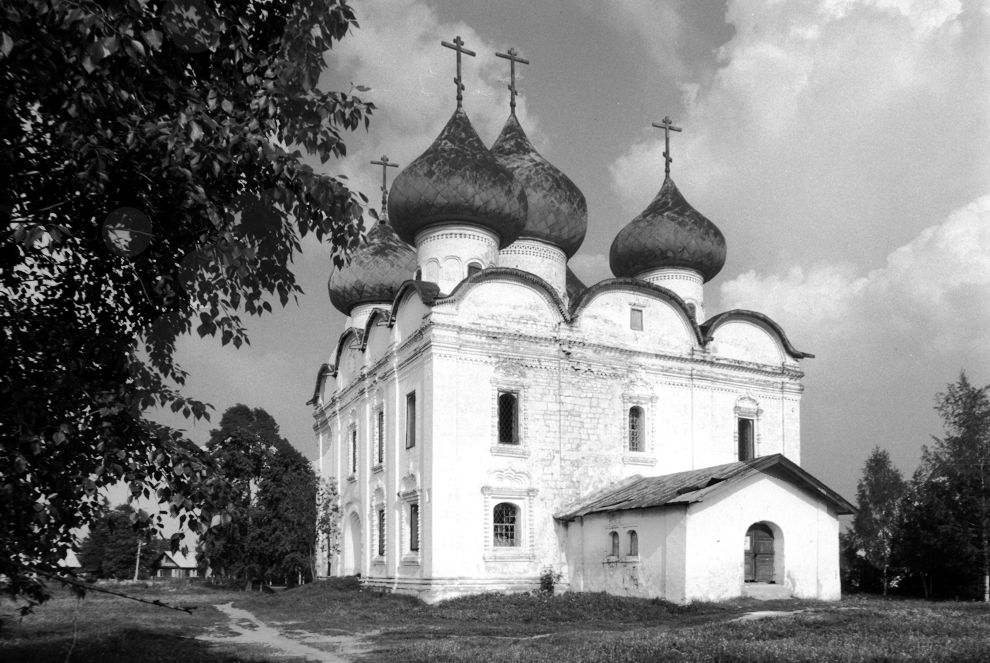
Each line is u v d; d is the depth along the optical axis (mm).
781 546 26906
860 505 39156
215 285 8453
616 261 41156
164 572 67562
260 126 7883
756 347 36719
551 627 21516
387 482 33688
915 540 33625
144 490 7465
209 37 7605
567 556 30781
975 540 32375
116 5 6910
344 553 39875
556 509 30906
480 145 34406
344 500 40531
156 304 8453
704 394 34781
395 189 34594
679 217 39625
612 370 32875
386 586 32500
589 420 32031
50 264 8469
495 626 21938
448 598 28219
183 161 7434
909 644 15070
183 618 25719
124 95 7055
